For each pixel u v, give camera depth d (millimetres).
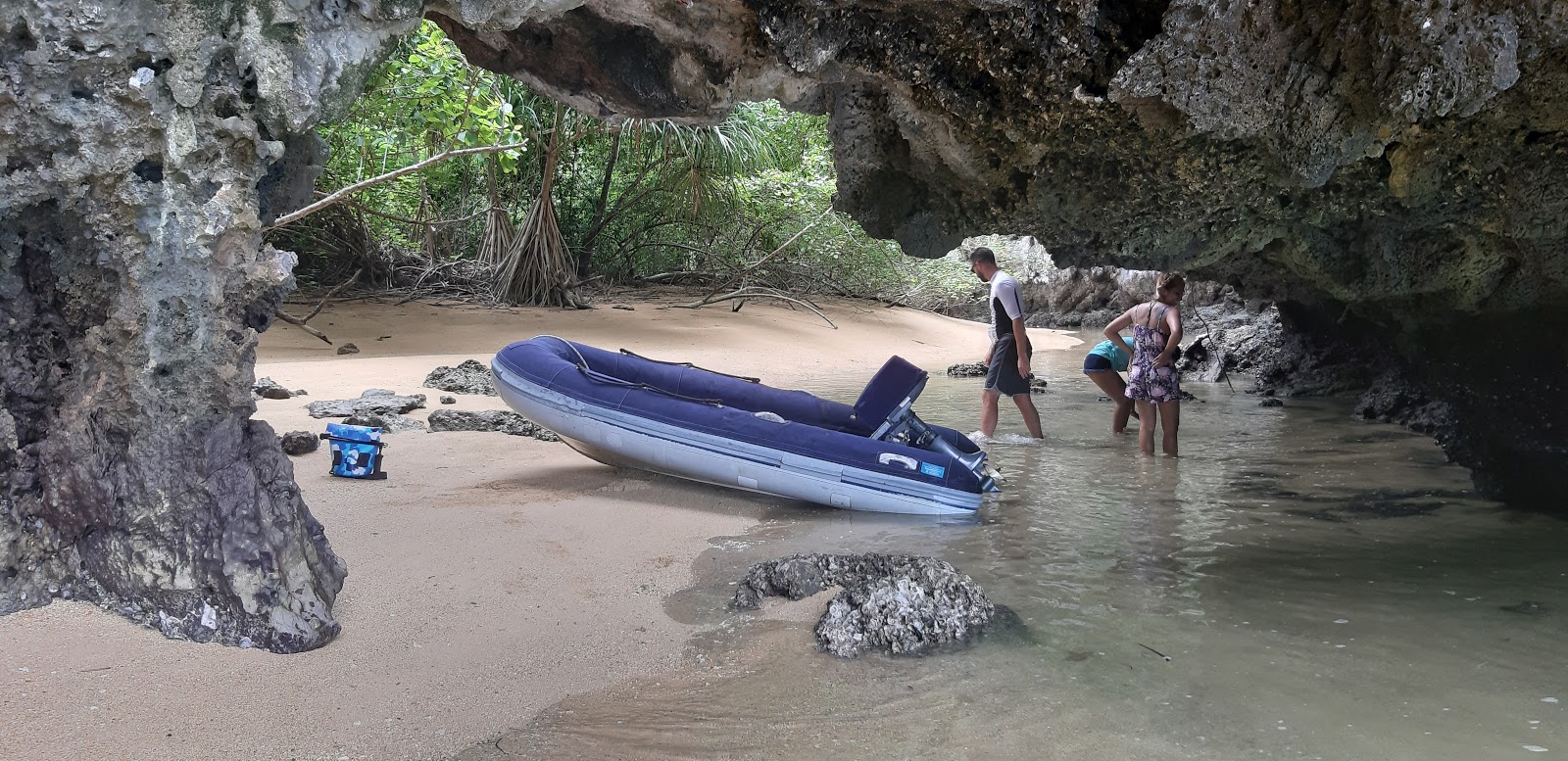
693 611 4105
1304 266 6043
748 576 4316
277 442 3629
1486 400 6004
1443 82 3914
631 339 14977
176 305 3287
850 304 21188
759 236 21062
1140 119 4602
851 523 5562
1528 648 3705
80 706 2842
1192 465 7289
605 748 2924
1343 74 4215
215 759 2695
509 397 6559
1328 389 10969
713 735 3025
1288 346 11703
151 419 3318
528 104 16672
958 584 3998
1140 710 3209
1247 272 8898
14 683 2900
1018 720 3139
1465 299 5648
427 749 2869
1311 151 4379
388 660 3385
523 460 6629
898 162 6004
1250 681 3436
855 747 2957
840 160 6152
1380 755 2906
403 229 19000
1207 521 5617
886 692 3338
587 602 4109
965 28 4820
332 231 16984
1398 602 4227
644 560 4727
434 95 11352
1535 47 3873
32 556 3369
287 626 3355
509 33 5297
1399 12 3902
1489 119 4387
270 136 3426
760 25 4781
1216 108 4355
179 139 3170
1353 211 5363
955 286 24172
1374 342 9594
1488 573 4613
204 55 3160
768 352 15289
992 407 8523
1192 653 3680
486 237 18109
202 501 3359
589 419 6230
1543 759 2879
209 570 3330
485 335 14625
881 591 3850
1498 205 4855
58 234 3248
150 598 3328
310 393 8938
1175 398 7598
